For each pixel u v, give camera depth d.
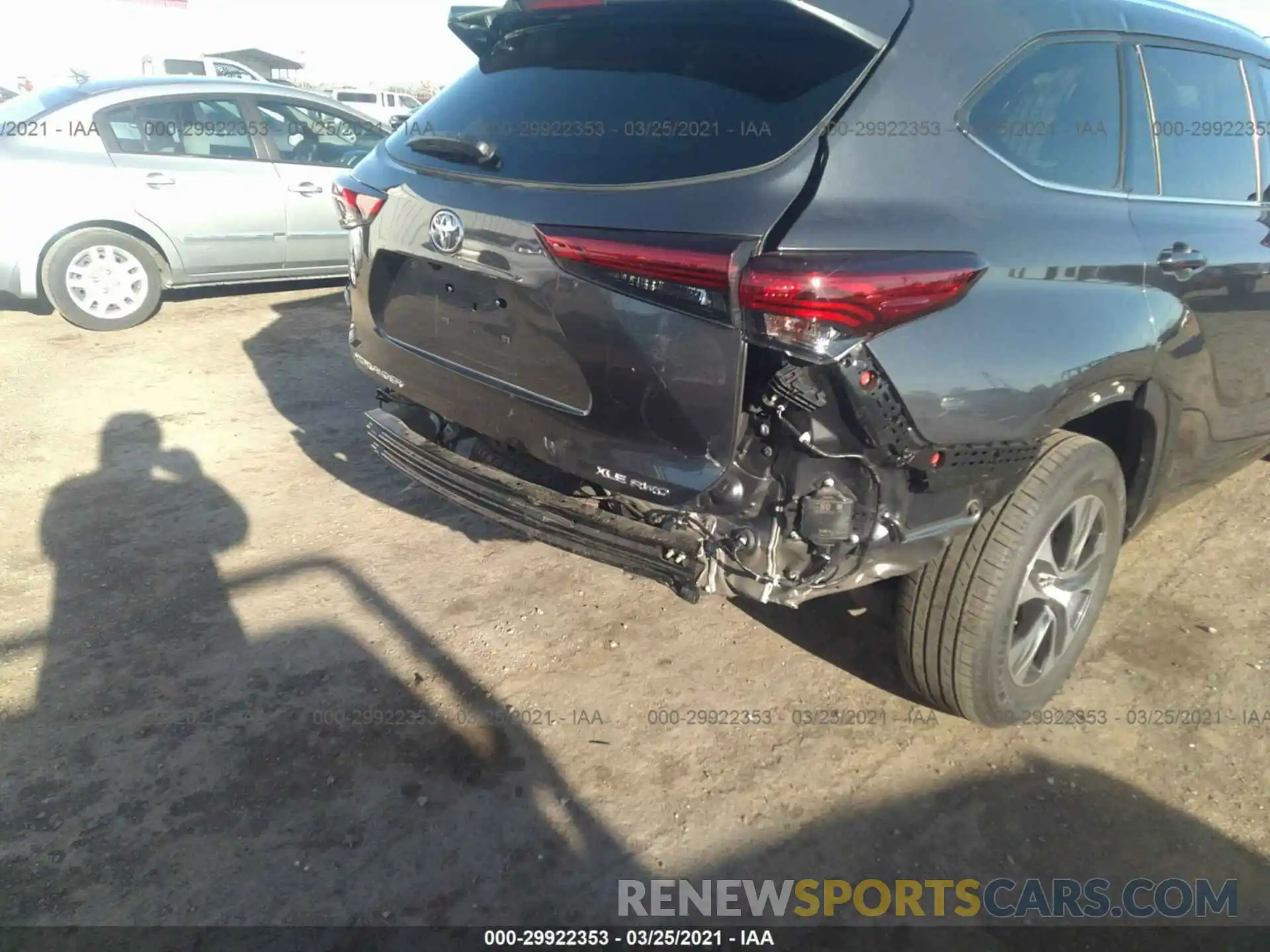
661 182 2.07
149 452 4.47
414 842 2.33
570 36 2.50
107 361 5.79
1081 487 2.51
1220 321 2.88
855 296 1.84
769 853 2.33
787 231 1.92
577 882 2.24
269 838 2.33
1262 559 3.66
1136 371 2.54
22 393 5.17
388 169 2.78
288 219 7.10
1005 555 2.37
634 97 2.26
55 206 6.20
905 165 2.05
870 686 2.94
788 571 2.15
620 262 2.05
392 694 2.84
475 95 2.69
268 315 7.03
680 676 2.96
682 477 2.13
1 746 2.57
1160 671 3.00
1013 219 2.21
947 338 2.01
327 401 5.23
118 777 2.49
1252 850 2.35
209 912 2.12
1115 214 2.54
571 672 2.97
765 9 2.15
